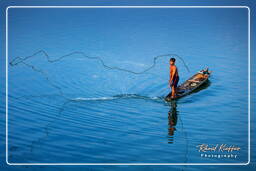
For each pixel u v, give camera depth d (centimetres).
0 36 2661
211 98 1678
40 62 2177
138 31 2850
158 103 1622
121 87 1806
